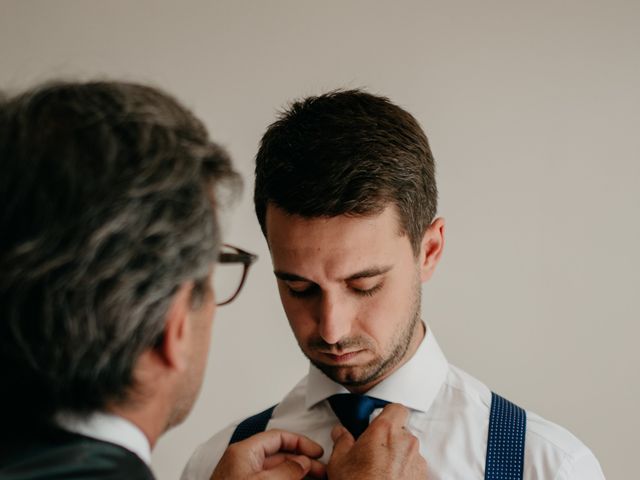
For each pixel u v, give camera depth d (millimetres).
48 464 655
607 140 1722
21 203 640
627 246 1712
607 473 1707
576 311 1723
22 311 647
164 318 694
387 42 1806
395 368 1105
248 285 1848
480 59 1765
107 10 1933
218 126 1884
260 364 1849
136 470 691
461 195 1762
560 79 1738
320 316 1001
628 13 1723
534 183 1740
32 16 1969
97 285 651
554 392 1725
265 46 1864
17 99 694
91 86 699
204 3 1893
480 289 1748
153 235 662
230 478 1035
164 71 1908
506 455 1048
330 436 1142
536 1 1749
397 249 1004
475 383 1156
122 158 656
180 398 779
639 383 1704
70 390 677
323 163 965
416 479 989
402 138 1022
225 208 772
